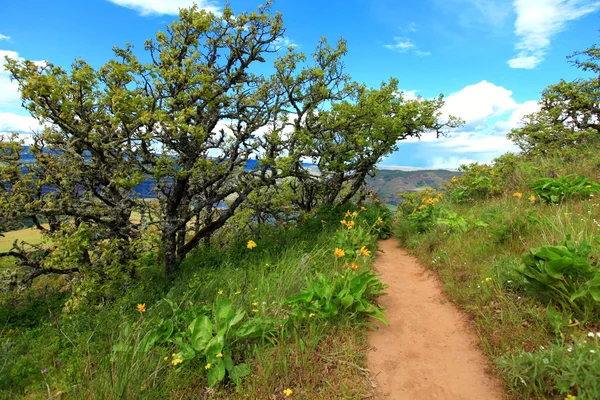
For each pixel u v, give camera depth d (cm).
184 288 582
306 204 1406
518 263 392
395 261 666
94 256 669
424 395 273
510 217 543
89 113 643
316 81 876
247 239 955
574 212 512
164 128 620
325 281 418
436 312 411
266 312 396
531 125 1247
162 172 654
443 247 599
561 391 224
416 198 1148
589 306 288
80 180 743
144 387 293
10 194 655
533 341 288
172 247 777
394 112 1268
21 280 757
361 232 690
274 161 739
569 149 960
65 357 397
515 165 972
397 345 346
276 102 827
